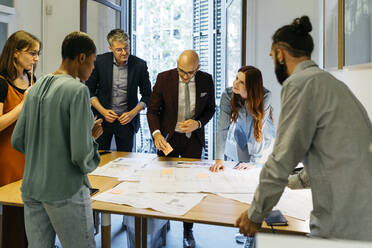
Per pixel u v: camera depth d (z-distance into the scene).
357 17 1.71
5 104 2.06
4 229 1.99
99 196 1.59
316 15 2.89
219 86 4.58
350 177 0.96
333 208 0.99
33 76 2.30
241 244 2.70
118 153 2.63
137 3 5.09
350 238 0.97
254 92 1.98
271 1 3.25
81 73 1.37
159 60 5.13
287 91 1.06
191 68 2.18
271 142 2.36
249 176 1.93
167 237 2.83
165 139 2.43
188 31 4.95
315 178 1.04
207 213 1.40
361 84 1.73
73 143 1.21
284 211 1.42
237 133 2.36
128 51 2.92
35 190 1.27
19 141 1.33
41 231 1.34
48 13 3.86
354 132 0.97
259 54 3.35
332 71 2.28
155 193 1.64
